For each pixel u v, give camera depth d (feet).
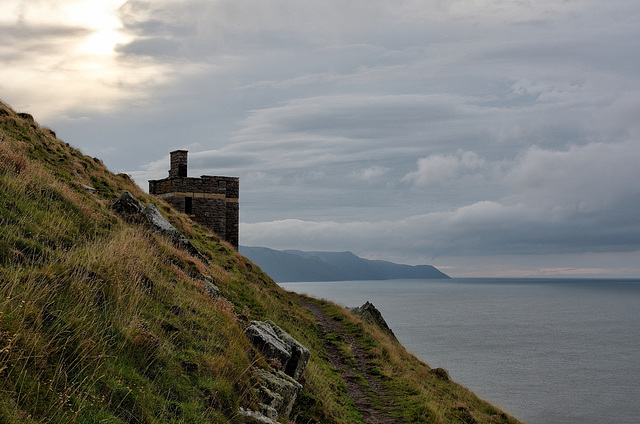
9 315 27.02
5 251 36.37
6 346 24.89
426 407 70.69
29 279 31.91
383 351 104.06
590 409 250.98
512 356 403.34
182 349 38.19
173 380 33.45
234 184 190.49
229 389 36.86
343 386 75.82
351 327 123.54
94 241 49.98
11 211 44.70
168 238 74.13
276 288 132.36
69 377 27.32
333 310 147.95
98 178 104.58
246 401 37.93
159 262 56.24
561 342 511.81
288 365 53.93
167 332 38.96
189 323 42.96
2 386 23.49
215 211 181.68
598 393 289.53
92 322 31.91
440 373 112.47
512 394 273.75
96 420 25.68
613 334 601.62
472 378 306.55
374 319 167.02
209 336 42.91
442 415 71.51
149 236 65.31
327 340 105.09
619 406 260.42
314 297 181.68
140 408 28.68
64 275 35.63
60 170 88.69
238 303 76.64
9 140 84.28
